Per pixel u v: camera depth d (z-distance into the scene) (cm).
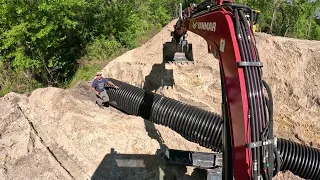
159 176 666
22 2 1577
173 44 892
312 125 967
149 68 1361
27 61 1695
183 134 870
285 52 1114
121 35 2258
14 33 1562
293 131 984
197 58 1217
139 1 2658
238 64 381
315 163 727
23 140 729
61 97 825
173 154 672
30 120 777
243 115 376
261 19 2594
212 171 636
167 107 909
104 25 2233
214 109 1087
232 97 396
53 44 1742
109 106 1152
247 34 392
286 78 1080
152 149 699
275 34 2714
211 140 824
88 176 666
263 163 368
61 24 1706
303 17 2559
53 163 687
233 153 400
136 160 686
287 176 715
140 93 1022
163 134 759
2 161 694
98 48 2125
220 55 430
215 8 455
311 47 1130
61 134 743
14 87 1730
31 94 862
